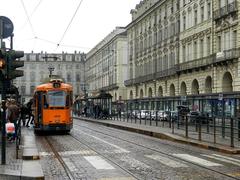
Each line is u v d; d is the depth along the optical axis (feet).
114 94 320.91
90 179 37.86
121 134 98.07
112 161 49.49
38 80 480.64
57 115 96.43
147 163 47.83
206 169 43.60
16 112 73.92
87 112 229.04
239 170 42.96
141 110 152.25
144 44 264.93
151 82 246.06
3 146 44.21
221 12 161.89
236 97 90.12
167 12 223.92
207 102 109.70
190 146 69.26
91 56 429.79
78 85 481.87
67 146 68.13
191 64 187.62
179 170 42.86
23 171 39.86
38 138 86.38
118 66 310.04
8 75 42.70
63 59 482.28
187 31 196.85
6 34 43.75
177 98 131.85
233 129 69.36
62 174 41.04
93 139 82.07
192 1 191.11
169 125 115.03
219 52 160.76
